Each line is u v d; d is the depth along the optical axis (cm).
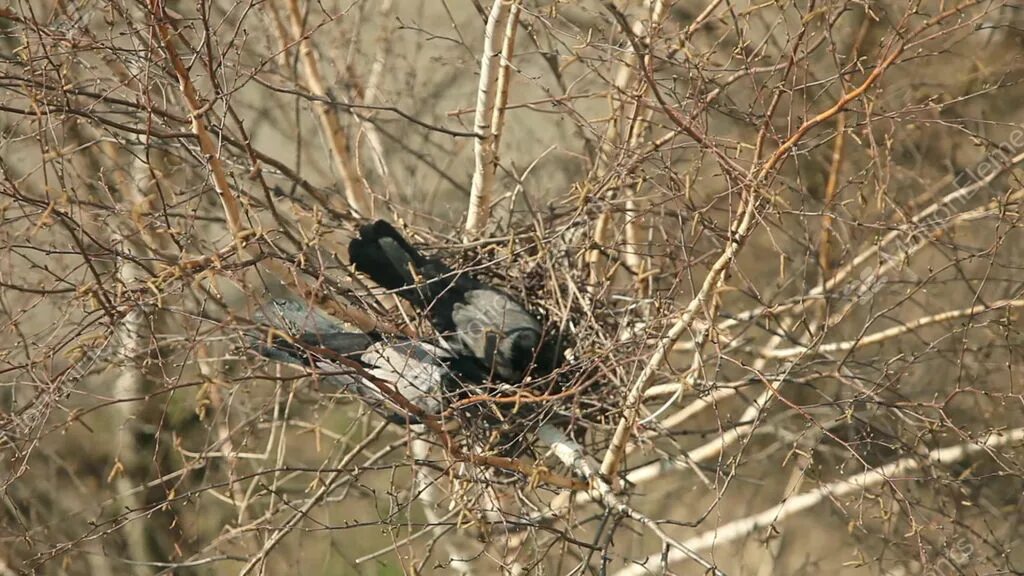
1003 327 1178
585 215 1207
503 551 1184
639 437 1179
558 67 1278
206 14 998
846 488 1405
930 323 1318
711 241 1386
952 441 1577
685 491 1652
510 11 1169
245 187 1266
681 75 1155
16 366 969
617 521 1056
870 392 1105
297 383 1222
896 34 978
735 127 1317
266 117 1488
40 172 1226
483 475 1086
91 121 1062
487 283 1260
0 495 1017
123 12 997
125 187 1316
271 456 1517
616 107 1205
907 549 1309
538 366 1179
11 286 942
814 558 1678
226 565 1491
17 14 1066
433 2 1656
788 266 1540
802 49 1230
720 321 1498
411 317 1252
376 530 1559
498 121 1230
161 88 1119
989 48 1509
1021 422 1476
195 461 1111
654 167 1232
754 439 1730
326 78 1527
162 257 1011
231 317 925
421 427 1210
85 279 1059
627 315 1175
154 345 949
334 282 1102
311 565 1512
